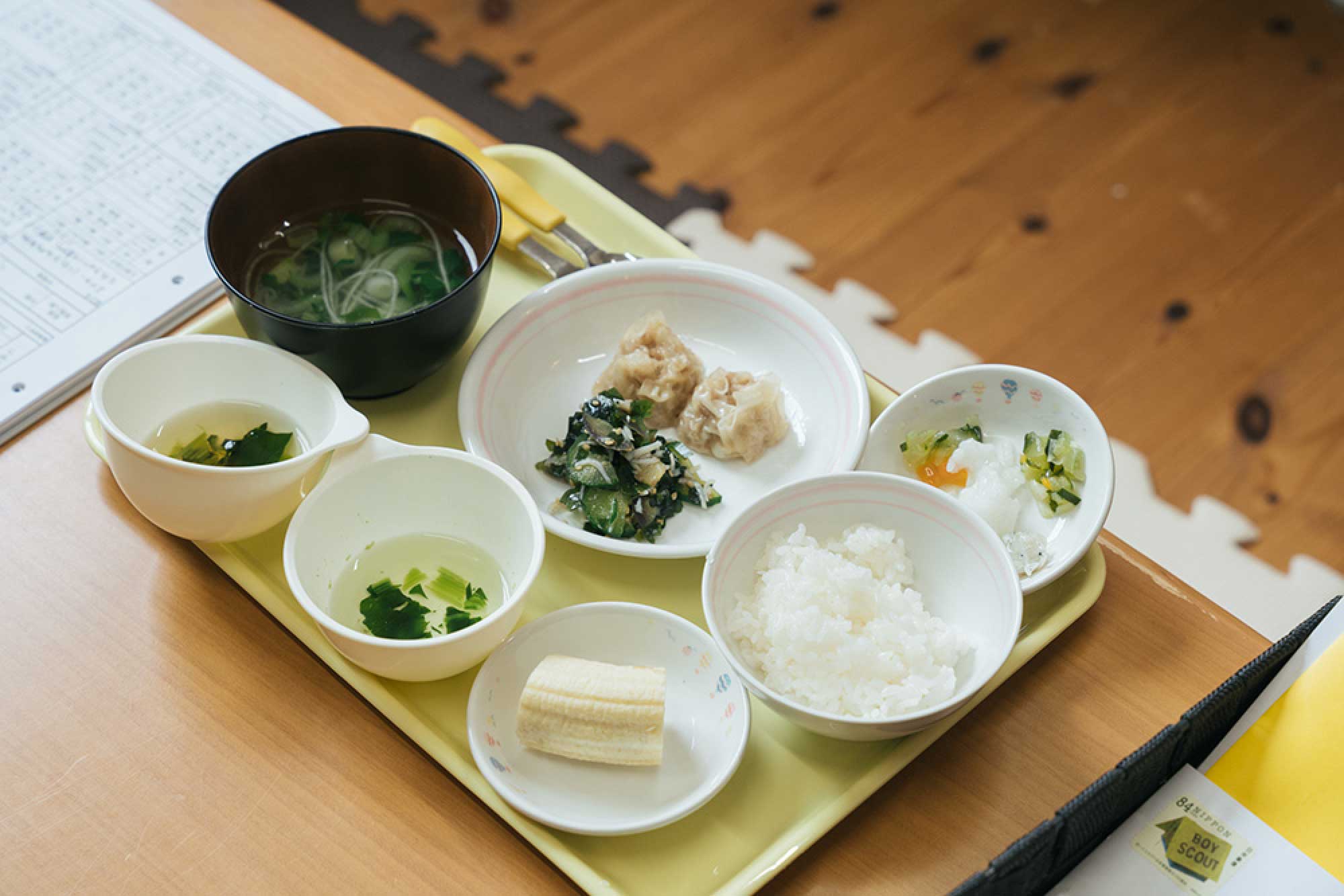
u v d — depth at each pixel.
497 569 0.98
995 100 2.35
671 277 1.18
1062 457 1.05
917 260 2.13
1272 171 2.25
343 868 0.85
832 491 0.96
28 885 0.84
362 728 0.92
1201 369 2.01
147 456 0.89
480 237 1.13
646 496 1.05
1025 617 0.98
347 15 2.41
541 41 2.41
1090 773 0.91
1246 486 1.90
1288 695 0.86
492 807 0.86
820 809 0.88
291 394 1.03
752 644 0.92
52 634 0.96
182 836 0.86
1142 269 2.12
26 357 1.12
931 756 0.92
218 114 1.33
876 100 2.34
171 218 1.24
